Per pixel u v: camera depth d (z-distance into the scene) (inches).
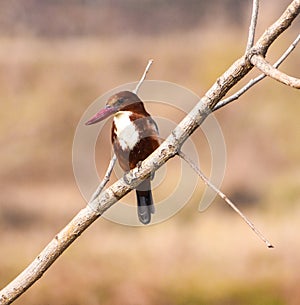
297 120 871.1
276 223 635.5
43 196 762.8
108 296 519.8
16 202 721.6
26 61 1050.1
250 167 766.5
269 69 123.3
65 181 836.0
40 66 1041.5
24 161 858.1
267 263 555.2
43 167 854.5
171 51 1093.1
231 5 1235.9
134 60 1077.1
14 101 987.9
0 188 785.6
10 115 964.0
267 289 526.9
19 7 1228.5
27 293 506.3
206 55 1082.1
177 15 1259.8
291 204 688.4
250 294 526.0
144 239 598.9
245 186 726.5
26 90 1016.2
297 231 598.5
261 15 1033.5
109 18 1273.4
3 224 673.6
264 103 907.4
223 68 1058.7
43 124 943.0
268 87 918.4
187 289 532.7
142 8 1296.8
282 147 836.0
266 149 826.2
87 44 1151.6
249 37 127.2
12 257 581.9
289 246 569.3
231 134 868.6
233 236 606.5
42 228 671.1
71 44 1155.9
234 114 890.7
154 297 526.0
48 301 504.1
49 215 701.9
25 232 656.4
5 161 854.5
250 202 711.1
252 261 560.1
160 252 576.4
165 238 601.9
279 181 738.2
